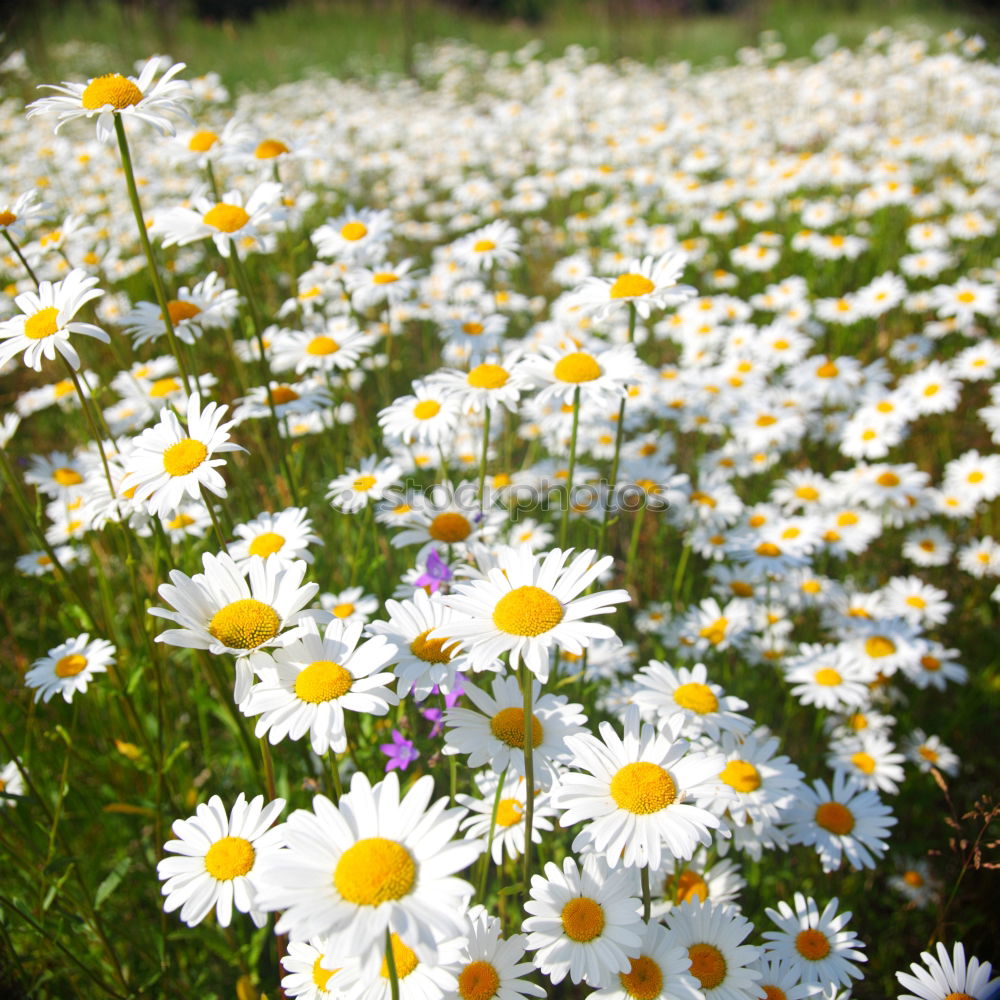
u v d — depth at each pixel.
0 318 0.62
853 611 0.53
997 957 0.41
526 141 1.33
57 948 0.38
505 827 0.34
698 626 0.50
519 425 0.72
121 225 0.84
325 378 0.56
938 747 0.48
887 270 0.96
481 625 0.29
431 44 2.40
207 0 2.75
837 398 0.71
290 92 1.71
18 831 0.41
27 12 1.25
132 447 0.45
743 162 1.13
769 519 0.57
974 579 0.63
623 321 0.78
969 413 0.80
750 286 0.97
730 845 0.39
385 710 0.28
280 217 0.46
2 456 0.41
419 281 0.86
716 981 0.30
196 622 0.29
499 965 0.28
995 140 1.14
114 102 0.35
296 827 0.25
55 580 0.47
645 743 0.30
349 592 0.45
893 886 0.44
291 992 0.28
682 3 3.09
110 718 0.48
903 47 1.65
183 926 0.41
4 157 1.11
